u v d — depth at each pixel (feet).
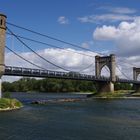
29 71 286.25
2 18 234.99
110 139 117.29
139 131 133.49
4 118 164.55
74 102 329.11
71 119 168.25
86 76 415.64
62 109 228.43
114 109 235.61
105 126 145.59
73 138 118.01
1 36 233.14
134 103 315.99
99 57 511.40
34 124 147.43
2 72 233.96
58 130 133.18
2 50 233.96
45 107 243.81
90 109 233.35
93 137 120.26
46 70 315.17
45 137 118.83
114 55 497.87
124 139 117.70
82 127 141.69
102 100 381.60
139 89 582.76
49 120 162.09
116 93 476.54
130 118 176.45
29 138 116.37
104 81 473.67
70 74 370.12
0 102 208.85
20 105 231.30
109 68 497.87
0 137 116.57
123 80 520.42
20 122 152.05
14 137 117.29
